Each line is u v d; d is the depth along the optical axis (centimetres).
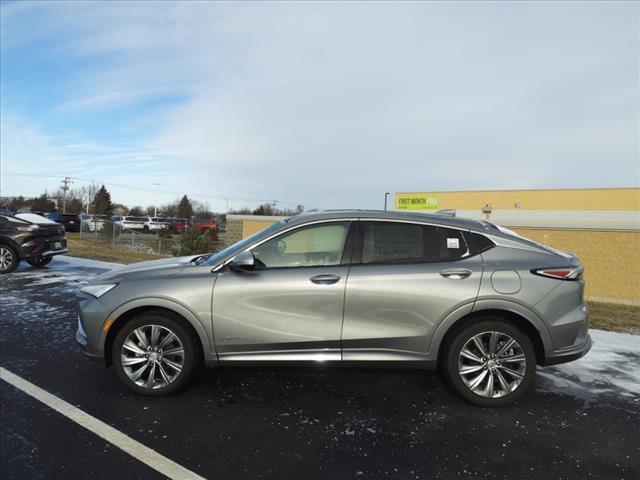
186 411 334
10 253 1006
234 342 351
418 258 355
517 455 281
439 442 296
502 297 339
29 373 404
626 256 1151
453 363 347
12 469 255
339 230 366
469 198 4019
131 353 359
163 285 354
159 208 10000
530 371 342
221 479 251
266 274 354
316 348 350
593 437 306
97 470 256
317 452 281
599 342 545
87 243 2286
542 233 1262
